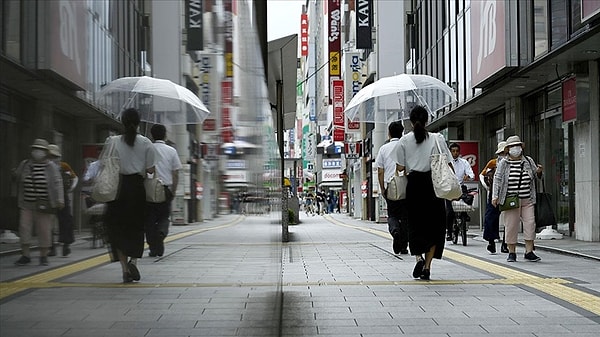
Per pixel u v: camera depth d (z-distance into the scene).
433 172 7.24
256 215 3.74
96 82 1.39
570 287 6.81
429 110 14.64
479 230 19.50
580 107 13.62
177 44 1.92
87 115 1.33
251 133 3.59
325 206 55.09
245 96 3.25
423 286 7.00
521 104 17.83
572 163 14.87
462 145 20.38
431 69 24.94
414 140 7.44
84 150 1.31
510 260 9.52
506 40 14.99
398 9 29.56
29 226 1.09
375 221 31.19
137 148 1.63
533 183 9.42
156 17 1.84
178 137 1.94
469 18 19.05
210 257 2.35
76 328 1.31
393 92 12.64
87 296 1.35
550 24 13.92
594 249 11.06
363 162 36.81
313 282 7.42
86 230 1.32
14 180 1.03
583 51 12.38
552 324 4.93
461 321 5.08
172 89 1.88
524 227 9.53
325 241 15.03
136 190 1.63
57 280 1.21
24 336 1.10
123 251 1.54
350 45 40.84
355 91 37.94
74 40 1.27
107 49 1.49
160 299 1.84
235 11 2.84
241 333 3.04
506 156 9.41
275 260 5.39
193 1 2.09
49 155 1.14
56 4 1.18
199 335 2.26
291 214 26.33
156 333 1.82
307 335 4.63
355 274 8.17
